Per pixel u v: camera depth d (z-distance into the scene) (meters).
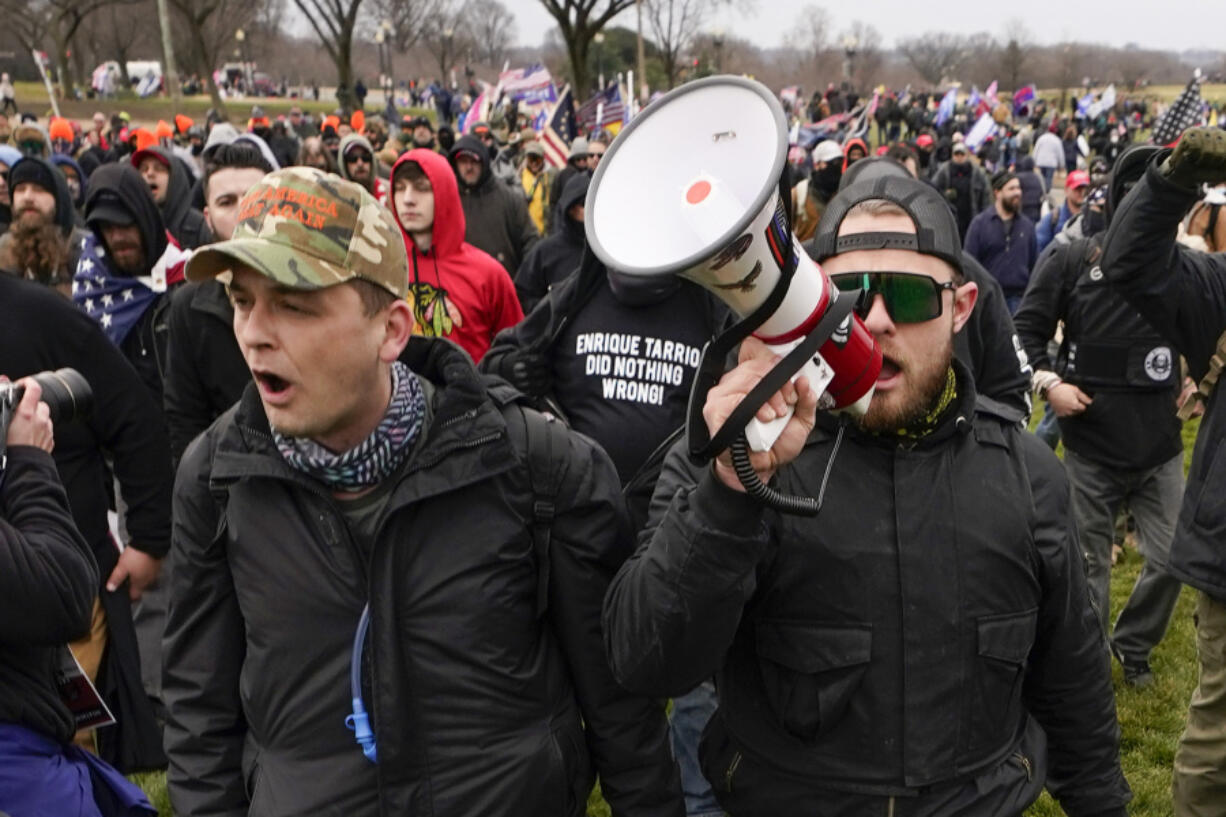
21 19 46.00
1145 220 2.34
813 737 1.74
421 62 80.44
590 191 1.25
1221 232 4.63
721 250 1.13
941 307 1.72
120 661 2.92
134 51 63.94
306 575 1.66
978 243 8.39
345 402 1.57
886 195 1.76
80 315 2.88
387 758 1.62
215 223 4.38
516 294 4.94
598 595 1.76
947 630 1.72
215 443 1.76
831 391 1.38
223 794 1.77
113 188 3.96
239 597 1.72
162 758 2.96
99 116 21.56
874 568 1.71
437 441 1.63
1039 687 1.92
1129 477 4.00
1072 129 29.41
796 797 1.78
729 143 1.20
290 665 1.67
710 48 55.19
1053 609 1.84
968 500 1.76
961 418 1.77
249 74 64.25
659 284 3.25
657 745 1.84
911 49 86.56
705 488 1.44
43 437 1.99
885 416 1.71
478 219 7.00
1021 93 46.50
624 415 3.35
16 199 4.06
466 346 4.38
